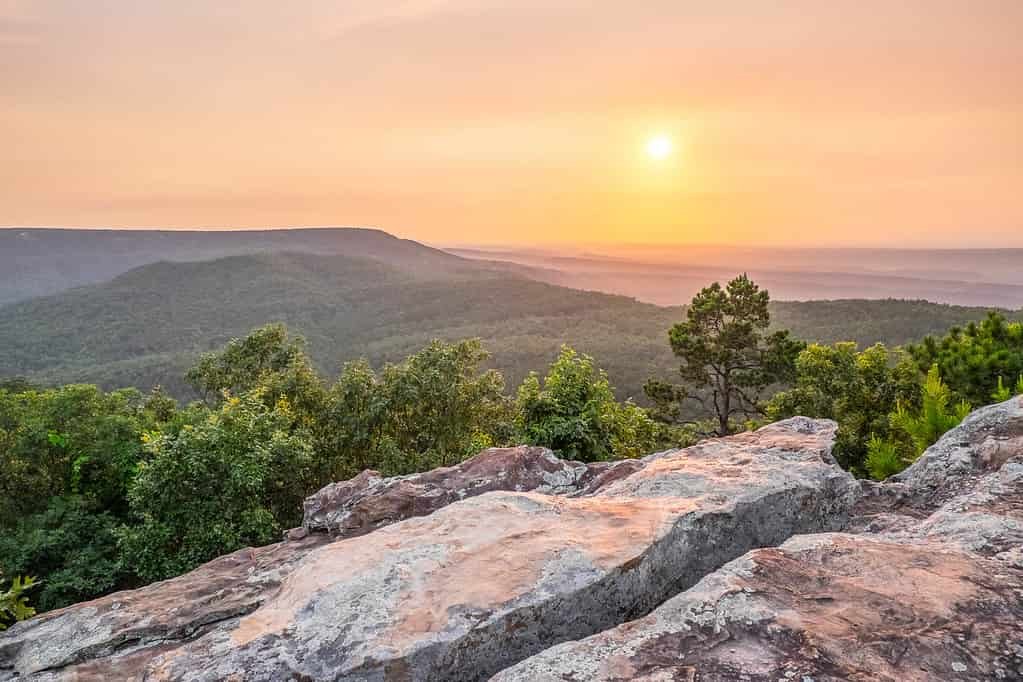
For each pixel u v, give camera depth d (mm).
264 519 13359
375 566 3914
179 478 13039
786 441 6199
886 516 5422
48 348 183750
